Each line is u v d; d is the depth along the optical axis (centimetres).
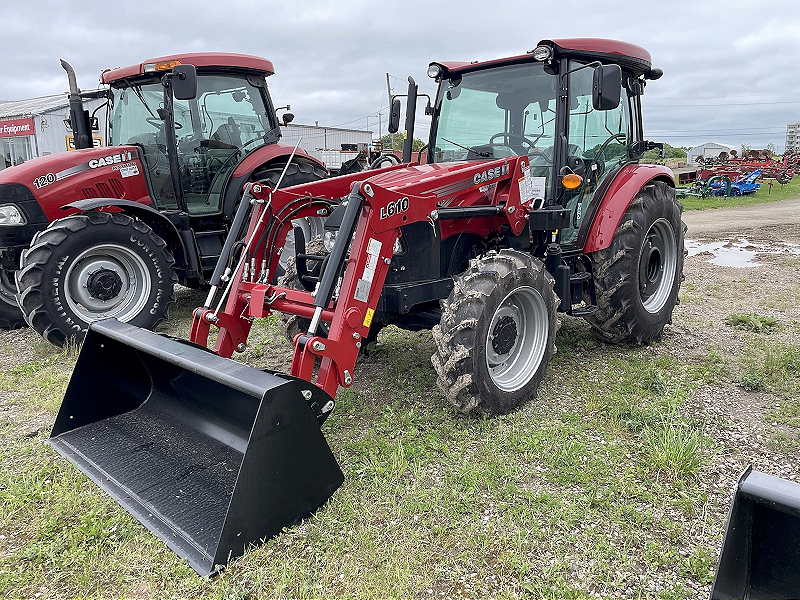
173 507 265
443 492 285
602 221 448
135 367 351
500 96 452
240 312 353
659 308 504
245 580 231
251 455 241
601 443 332
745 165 2611
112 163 584
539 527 259
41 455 328
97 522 265
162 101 600
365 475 299
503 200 407
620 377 427
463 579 233
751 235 1191
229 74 633
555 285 423
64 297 504
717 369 436
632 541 253
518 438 335
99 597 226
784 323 555
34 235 549
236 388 257
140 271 547
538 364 390
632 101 518
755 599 165
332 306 322
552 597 222
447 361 341
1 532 264
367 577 232
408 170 406
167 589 230
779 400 388
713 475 302
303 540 251
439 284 405
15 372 464
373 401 396
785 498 154
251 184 365
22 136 2091
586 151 452
